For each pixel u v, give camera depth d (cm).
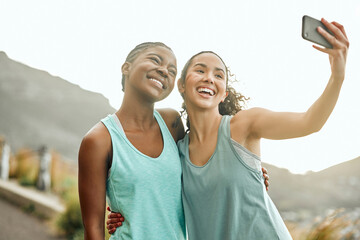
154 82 171
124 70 178
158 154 173
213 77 177
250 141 171
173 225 167
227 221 163
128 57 180
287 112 158
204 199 168
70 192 755
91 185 159
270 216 162
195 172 171
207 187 167
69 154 1602
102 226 162
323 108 139
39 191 879
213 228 165
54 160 1018
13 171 1041
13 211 774
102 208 162
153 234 159
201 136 178
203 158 175
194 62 183
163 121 188
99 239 157
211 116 178
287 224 462
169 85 177
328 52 132
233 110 210
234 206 161
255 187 164
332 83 135
